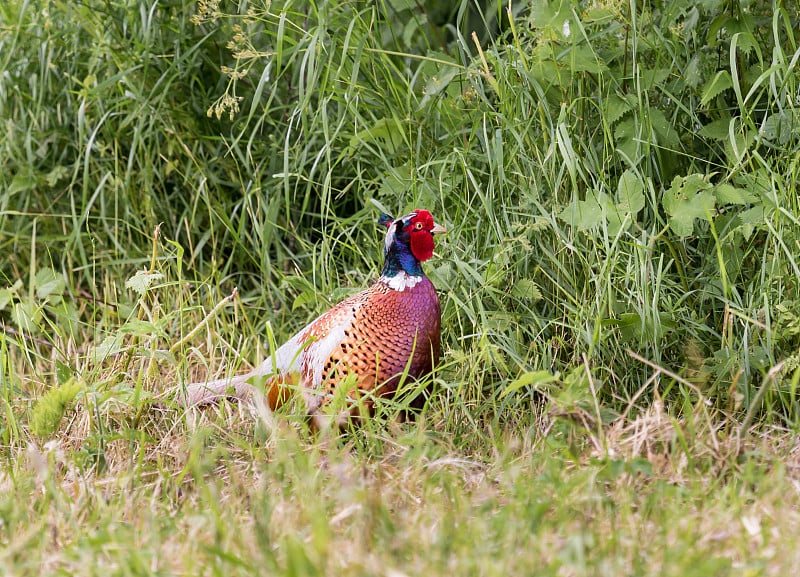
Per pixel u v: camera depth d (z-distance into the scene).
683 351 7.66
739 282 7.96
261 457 6.84
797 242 7.40
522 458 6.75
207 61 9.76
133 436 7.09
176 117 9.66
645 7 8.02
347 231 9.18
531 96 8.29
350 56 8.81
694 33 8.03
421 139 8.70
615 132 7.92
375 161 9.27
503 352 7.88
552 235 8.14
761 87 8.16
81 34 9.95
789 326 7.16
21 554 5.47
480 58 8.29
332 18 8.79
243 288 9.85
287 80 9.68
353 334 7.18
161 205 9.88
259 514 5.78
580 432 6.79
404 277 7.19
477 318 8.09
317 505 5.68
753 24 7.77
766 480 6.03
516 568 4.97
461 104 8.56
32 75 10.05
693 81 7.83
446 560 5.05
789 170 7.55
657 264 8.04
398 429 7.08
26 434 7.68
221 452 6.94
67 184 10.27
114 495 6.51
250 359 8.92
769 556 5.11
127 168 9.69
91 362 8.23
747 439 6.84
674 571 4.86
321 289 9.02
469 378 7.59
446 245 8.20
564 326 7.95
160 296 9.30
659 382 7.64
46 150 10.10
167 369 8.68
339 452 6.88
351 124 9.15
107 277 9.62
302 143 9.44
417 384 7.16
